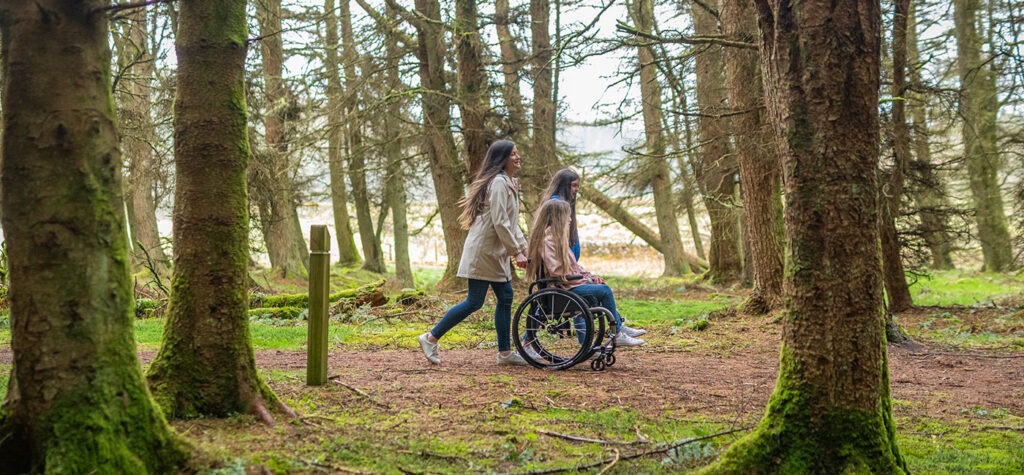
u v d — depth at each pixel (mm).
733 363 7199
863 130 3031
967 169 19031
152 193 17156
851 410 3090
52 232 2643
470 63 16156
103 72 2764
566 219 6340
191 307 3732
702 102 14406
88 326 2713
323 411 4281
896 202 11773
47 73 2637
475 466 3404
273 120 17047
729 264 21125
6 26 2654
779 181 11461
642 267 34062
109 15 2795
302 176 19906
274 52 18016
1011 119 18719
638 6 16828
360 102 16688
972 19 17172
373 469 3217
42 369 2656
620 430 4223
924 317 11516
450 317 6305
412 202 25703
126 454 2760
